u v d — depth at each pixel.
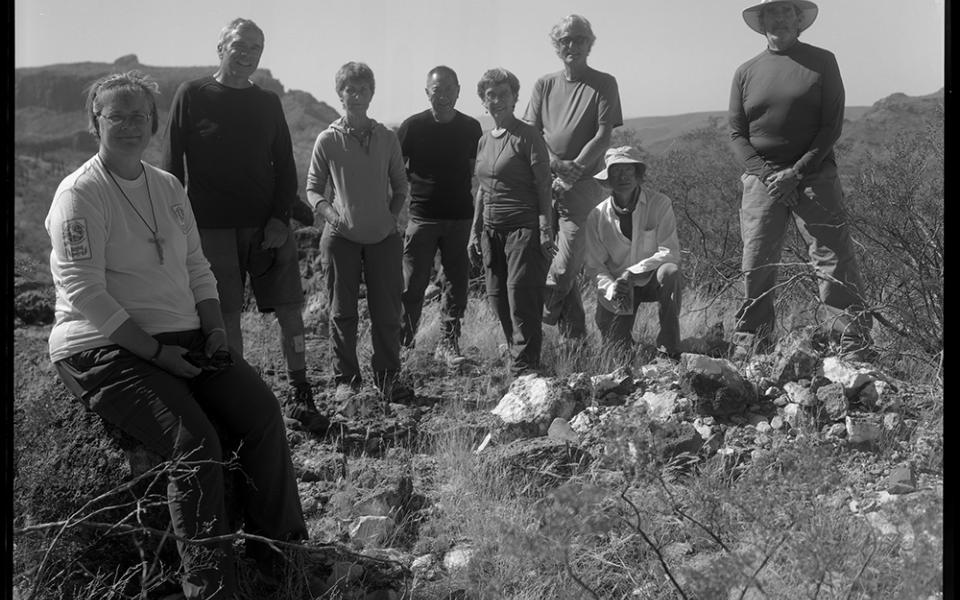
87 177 2.75
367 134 4.37
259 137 3.98
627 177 5.01
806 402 3.98
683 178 7.74
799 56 4.95
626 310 5.00
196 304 2.98
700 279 6.48
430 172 5.09
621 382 4.26
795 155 4.96
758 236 5.07
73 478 2.73
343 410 4.18
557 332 5.47
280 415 2.85
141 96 2.81
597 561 2.76
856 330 4.71
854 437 3.72
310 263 6.77
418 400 4.50
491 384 4.71
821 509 2.46
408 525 3.24
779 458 2.69
